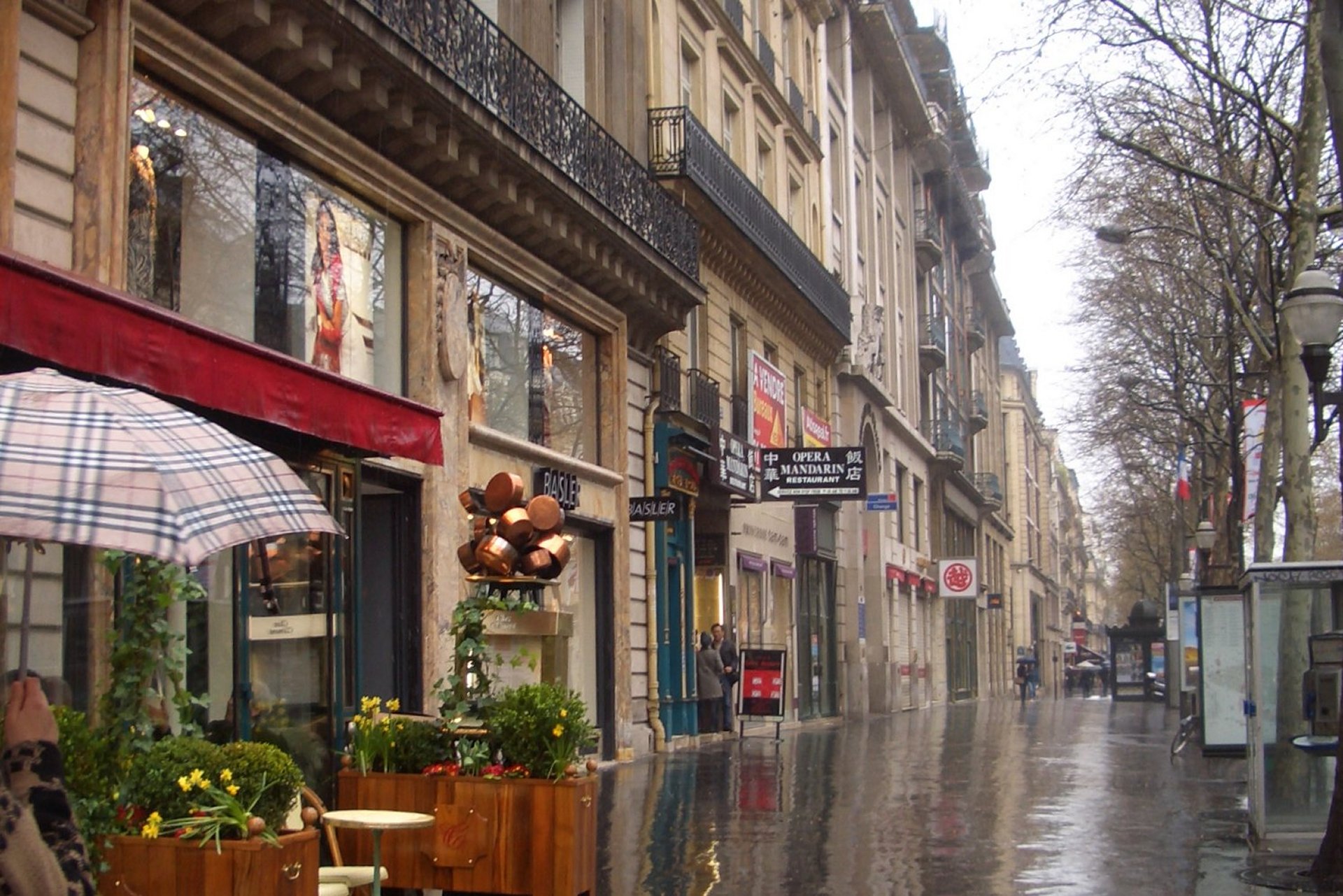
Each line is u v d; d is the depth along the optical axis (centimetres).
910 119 5088
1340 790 1038
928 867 1087
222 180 1183
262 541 1038
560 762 844
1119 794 1641
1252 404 2495
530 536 937
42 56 967
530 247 1769
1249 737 1226
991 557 7731
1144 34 1653
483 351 1678
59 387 459
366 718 886
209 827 605
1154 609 6019
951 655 5984
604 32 2150
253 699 1043
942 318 5859
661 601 2273
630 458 2117
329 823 712
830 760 2112
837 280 3525
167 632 636
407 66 1345
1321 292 1205
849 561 3903
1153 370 3441
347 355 1383
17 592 856
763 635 2967
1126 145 1548
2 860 309
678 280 2162
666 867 1080
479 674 901
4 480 412
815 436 3169
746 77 2981
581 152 1836
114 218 1002
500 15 1727
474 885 837
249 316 1214
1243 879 1040
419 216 1490
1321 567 1173
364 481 1422
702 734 2495
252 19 1147
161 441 450
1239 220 2284
